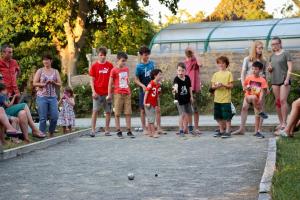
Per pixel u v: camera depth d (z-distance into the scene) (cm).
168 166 720
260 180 604
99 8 3172
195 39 2602
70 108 1211
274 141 915
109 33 3038
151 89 1134
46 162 778
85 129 1266
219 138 1073
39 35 3241
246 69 1122
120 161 775
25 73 2719
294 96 1830
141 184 601
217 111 1097
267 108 1888
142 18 3111
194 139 1063
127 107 1160
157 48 2667
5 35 2953
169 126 1296
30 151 905
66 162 775
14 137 941
